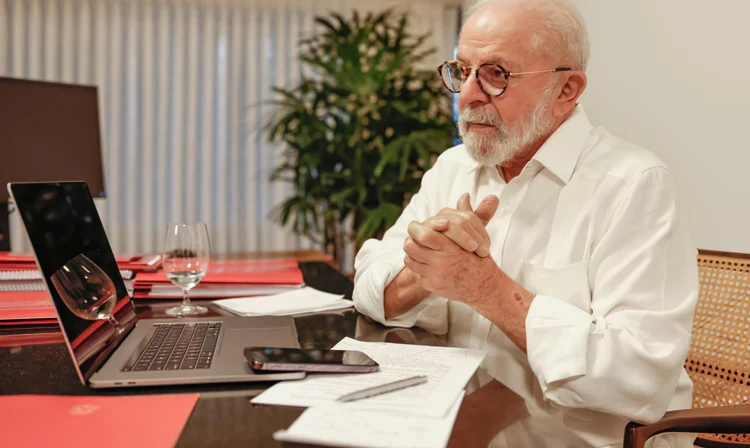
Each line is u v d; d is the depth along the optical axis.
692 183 1.82
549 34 1.11
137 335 1.00
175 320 1.12
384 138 3.28
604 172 1.12
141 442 0.61
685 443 1.01
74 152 2.04
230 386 0.78
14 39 4.05
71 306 0.81
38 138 1.94
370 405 0.71
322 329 1.12
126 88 4.21
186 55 4.28
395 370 0.85
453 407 0.72
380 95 3.29
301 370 0.81
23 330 1.09
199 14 4.27
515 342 1.00
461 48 1.15
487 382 0.91
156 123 4.27
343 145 3.26
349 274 3.81
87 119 2.08
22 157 1.90
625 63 2.06
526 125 1.12
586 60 1.18
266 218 4.38
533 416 0.81
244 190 4.38
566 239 1.12
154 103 4.24
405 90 3.33
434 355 0.95
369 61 3.31
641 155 1.12
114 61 4.17
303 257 2.33
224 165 4.32
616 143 1.18
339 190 3.31
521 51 1.10
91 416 0.67
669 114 1.90
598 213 1.09
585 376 0.86
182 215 4.31
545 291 1.09
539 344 0.91
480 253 0.95
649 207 1.04
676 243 1.02
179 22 4.23
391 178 3.23
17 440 0.61
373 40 3.36
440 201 1.38
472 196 1.32
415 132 3.17
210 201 4.32
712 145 1.75
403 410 0.70
